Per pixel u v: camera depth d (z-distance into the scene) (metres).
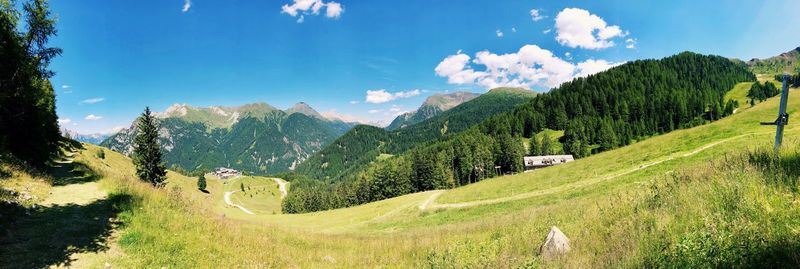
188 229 15.33
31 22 27.80
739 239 6.81
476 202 56.16
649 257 7.57
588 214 14.98
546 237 12.65
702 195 10.53
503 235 17.20
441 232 25.19
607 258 8.50
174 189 21.64
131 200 17.22
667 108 166.50
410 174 135.88
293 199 172.62
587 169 57.91
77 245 12.01
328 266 15.42
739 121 61.12
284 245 18.30
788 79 13.43
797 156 10.84
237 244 15.41
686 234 7.57
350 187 156.50
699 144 52.12
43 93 32.91
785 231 6.69
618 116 180.25
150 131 60.44
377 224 55.50
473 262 12.21
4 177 18.09
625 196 15.49
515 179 67.25
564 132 177.12
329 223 65.06
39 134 28.94
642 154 56.16
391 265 15.61
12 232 12.44
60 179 23.00
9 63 25.22
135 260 11.48
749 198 8.70
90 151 88.44
